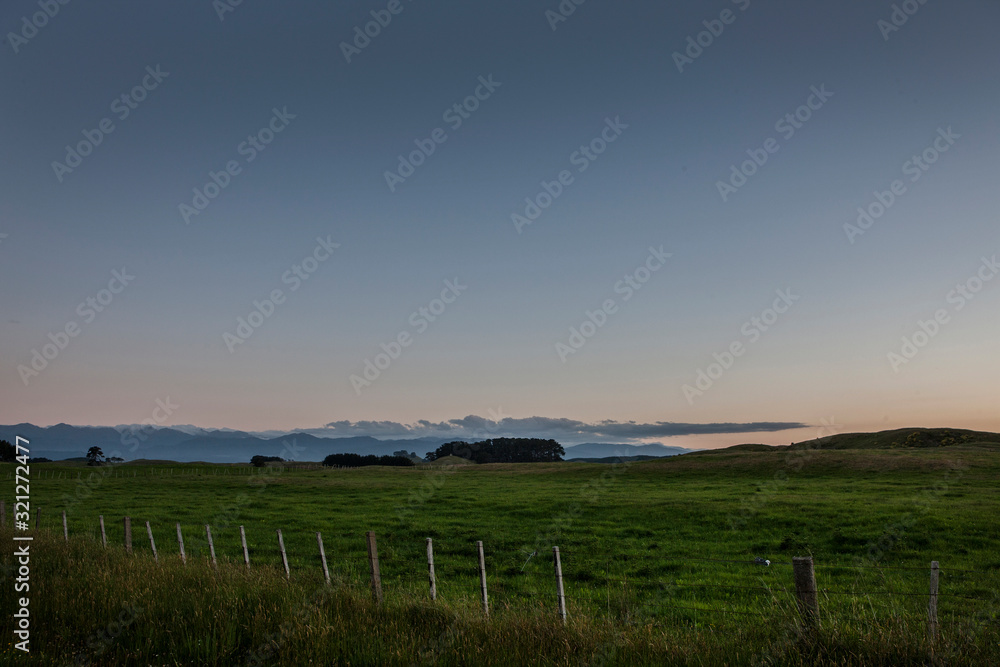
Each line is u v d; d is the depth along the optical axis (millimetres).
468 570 21844
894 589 18125
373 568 11969
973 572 20531
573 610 11039
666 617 14461
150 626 9211
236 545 26812
